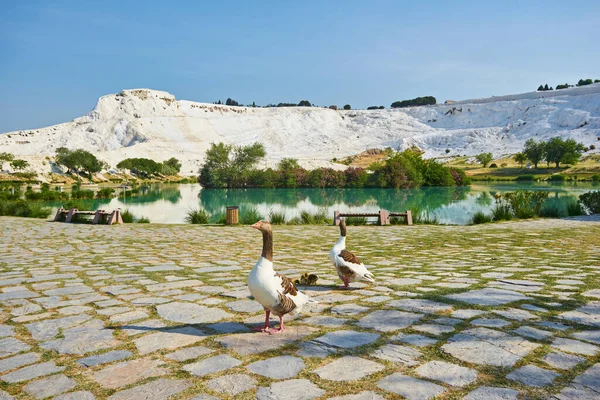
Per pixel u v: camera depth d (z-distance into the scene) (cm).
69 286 700
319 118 17212
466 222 2361
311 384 332
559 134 12431
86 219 2028
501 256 1000
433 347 403
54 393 329
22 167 7675
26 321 515
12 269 860
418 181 6800
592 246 1166
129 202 4200
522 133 13488
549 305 534
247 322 500
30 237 1434
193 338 446
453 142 13775
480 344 406
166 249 1160
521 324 461
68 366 381
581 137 11850
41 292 660
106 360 392
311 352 400
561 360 366
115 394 325
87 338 452
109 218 1908
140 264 917
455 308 529
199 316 526
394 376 343
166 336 454
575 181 7656
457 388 320
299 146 14750
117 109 17375
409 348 402
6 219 2122
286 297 450
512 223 1872
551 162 10606
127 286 696
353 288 669
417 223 2044
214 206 3806
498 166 10575
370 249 1148
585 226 1689
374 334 443
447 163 11450
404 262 928
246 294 635
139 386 337
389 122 16675
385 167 6925
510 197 2452
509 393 309
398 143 13788
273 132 15738
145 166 9338
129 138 14312
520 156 10019
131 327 487
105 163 9381
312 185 7281
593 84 15925
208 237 1441
